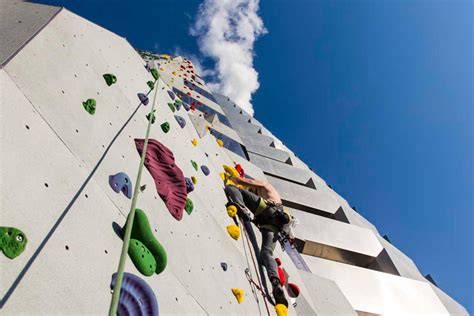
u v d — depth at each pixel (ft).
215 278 13.37
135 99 17.33
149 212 11.71
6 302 5.80
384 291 40.91
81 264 7.67
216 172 24.31
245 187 24.59
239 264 16.60
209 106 68.03
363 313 37.11
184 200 14.37
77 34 15.01
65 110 10.83
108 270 8.25
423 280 49.65
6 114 8.30
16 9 13.57
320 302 26.35
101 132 12.14
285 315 15.89
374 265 48.60
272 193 23.31
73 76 12.54
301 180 69.46
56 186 8.48
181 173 15.55
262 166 67.41
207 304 11.43
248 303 14.46
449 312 42.91
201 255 13.57
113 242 9.06
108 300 7.72
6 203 6.94
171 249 11.60
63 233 7.75
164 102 22.56
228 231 18.20
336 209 60.23
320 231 48.11
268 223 19.84
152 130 16.83
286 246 36.88
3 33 11.24
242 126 91.86
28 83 9.87
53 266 7.03
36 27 12.24
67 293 6.93
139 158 13.66
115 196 10.48
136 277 8.67
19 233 6.66
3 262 6.20
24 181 7.66
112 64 17.21
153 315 8.46
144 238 9.75
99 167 10.68
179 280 10.89
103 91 14.24
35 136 8.85
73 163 9.62
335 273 40.24
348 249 46.93
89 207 9.05
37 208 7.55
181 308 9.87
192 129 26.45
